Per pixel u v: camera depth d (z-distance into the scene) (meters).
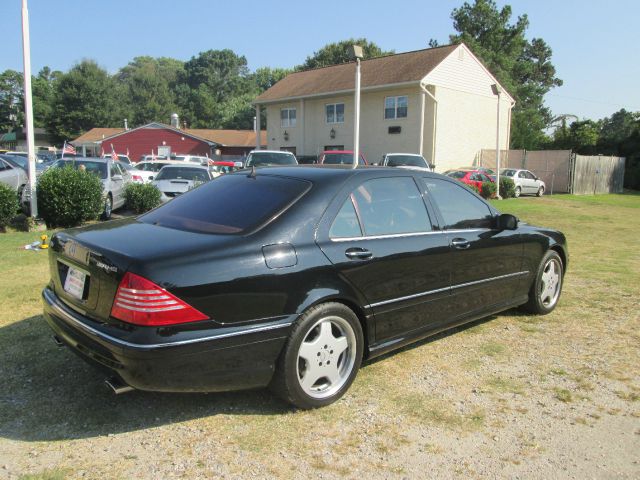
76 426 3.23
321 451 3.05
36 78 93.94
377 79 29.73
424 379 4.03
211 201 3.90
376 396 3.74
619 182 34.66
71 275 3.47
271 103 35.88
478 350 4.64
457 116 30.12
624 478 2.89
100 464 2.86
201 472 2.82
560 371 4.22
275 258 3.30
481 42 52.16
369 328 3.81
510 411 3.57
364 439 3.19
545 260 5.54
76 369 3.99
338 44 59.22
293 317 3.32
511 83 49.28
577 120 43.84
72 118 66.38
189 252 3.10
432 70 27.97
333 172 3.99
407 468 2.92
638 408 3.65
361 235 3.80
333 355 3.60
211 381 3.12
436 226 4.36
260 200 3.69
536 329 5.22
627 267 8.27
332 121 32.81
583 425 3.42
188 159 34.28
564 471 2.93
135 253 3.06
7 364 4.04
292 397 3.39
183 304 2.96
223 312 3.09
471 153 31.50
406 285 4.01
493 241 4.79
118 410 3.44
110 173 13.82
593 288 6.88
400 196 4.21
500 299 5.02
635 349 4.72
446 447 3.13
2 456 2.90
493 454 3.07
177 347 2.94
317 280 3.44
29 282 6.26
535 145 42.44
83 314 3.26
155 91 91.69
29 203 11.45
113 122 69.38
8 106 92.56
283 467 2.89
